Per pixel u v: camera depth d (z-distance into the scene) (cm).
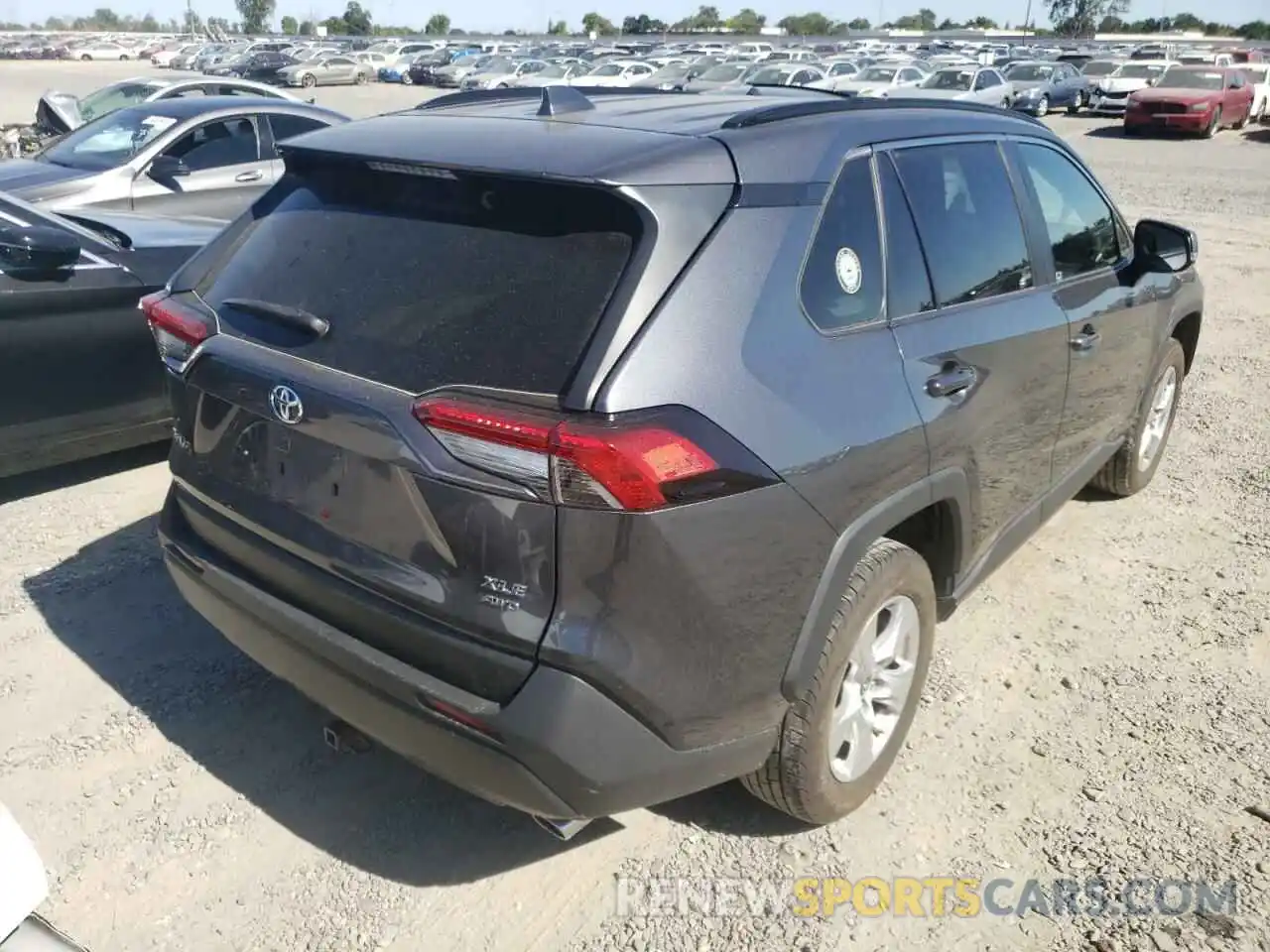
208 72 4578
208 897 269
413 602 234
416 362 233
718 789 312
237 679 358
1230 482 535
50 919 260
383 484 234
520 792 230
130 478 519
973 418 304
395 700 241
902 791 311
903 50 6619
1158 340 458
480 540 221
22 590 410
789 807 280
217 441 277
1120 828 296
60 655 368
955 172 325
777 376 239
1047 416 360
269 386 251
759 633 240
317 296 258
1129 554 457
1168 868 282
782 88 367
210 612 292
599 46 6806
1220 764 323
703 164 241
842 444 250
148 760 318
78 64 6238
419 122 285
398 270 250
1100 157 2075
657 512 214
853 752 286
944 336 297
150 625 389
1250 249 1141
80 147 864
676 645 226
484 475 217
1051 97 3059
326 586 251
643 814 301
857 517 258
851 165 280
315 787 309
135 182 819
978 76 2825
